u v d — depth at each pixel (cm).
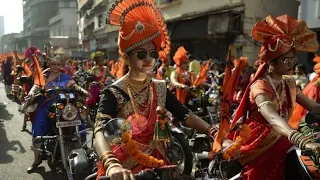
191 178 217
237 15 1173
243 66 237
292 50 247
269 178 257
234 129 252
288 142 260
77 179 357
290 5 1297
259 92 245
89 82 805
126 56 206
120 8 203
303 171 237
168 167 179
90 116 771
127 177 158
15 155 601
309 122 276
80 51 3775
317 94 415
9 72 1483
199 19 1387
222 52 1318
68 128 461
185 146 379
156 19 208
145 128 204
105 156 173
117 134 180
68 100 461
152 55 203
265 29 249
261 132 258
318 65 449
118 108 206
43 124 484
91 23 3438
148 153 202
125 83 209
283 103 258
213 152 232
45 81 489
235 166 284
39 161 509
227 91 229
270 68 256
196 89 618
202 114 602
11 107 1163
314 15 941
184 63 668
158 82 220
